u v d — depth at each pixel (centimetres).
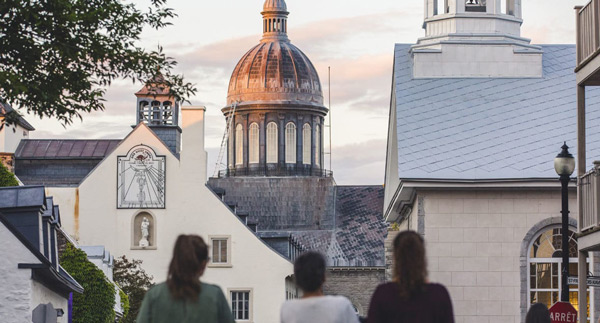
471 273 6269
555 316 4006
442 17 7344
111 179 13488
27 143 15875
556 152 6462
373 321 1748
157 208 13425
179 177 13438
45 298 4538
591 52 4203
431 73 7125
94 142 15988
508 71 7150
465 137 6594
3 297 4097
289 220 17338
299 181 17450
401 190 6488
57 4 3612
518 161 6381
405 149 6481
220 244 13288
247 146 19375
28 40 3656
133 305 12494
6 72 3453
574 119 6744
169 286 1709
